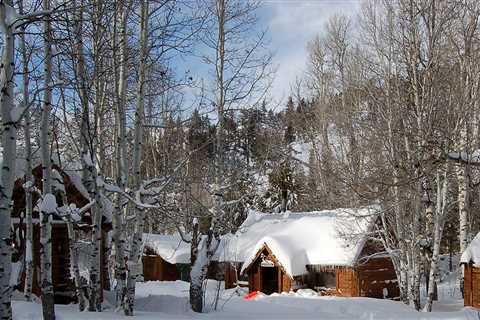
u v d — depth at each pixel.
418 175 16.22
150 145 21.50
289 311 18.34
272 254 28.83
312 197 38.41
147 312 14.61
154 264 39.31
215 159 16.97
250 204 37.00
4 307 8.23
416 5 20.69
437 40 20.20
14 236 15.74
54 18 9.87
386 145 20.08
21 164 16.33
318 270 28.30
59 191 15.36
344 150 25.50
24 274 16.83
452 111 18.83
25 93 12.98
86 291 16.70
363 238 26.62
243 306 19.16
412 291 21.70
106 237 19.16
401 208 22.38
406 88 21.41
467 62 19.42
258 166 18.33
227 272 32.53
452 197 26.98
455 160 13.48
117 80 14.55
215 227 16.78
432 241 21.44
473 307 22.19
